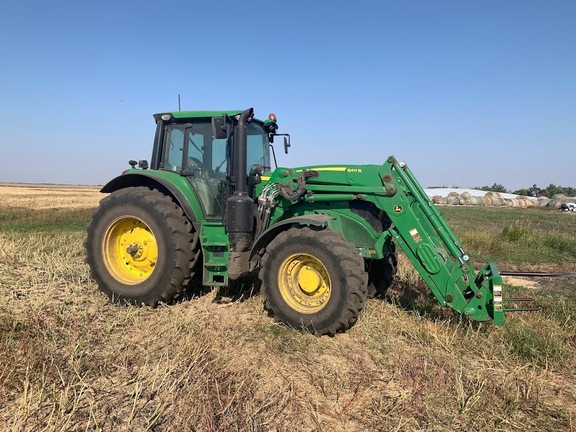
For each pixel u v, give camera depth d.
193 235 4.69
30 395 2.59
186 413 2.58
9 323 3.64
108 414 2.57
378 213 4.55
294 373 3.17
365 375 3.12
